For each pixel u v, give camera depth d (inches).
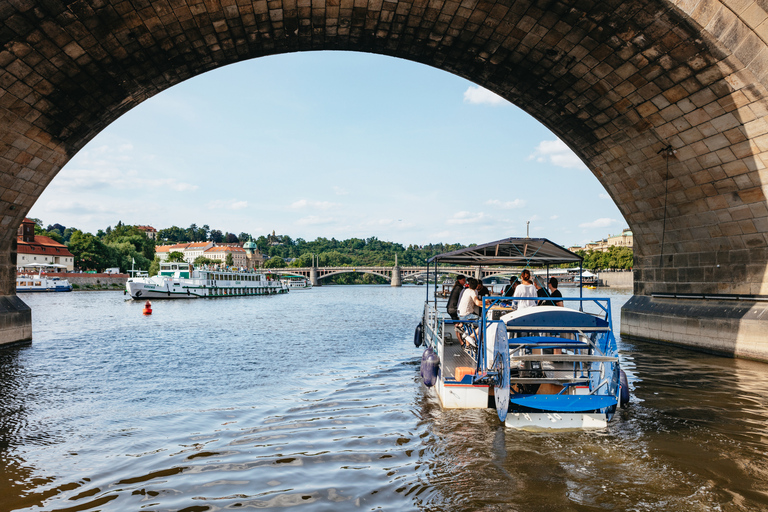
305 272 6240.2
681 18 459.2
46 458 294.2
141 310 1779.0
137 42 601.0
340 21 666.8
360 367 598.9
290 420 366.6
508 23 606.2
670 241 773.3
